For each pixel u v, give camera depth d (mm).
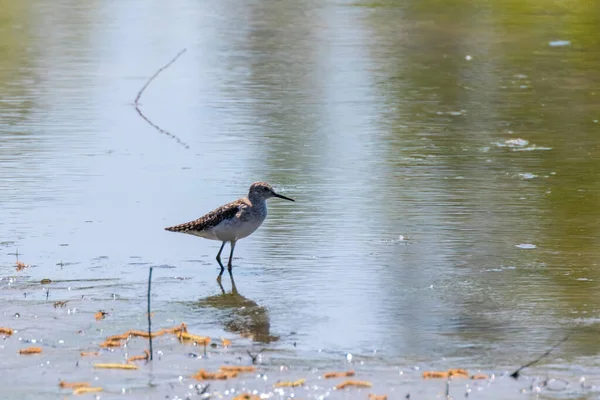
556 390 9367
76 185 17297
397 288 12297
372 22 37281
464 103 24516
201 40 33500
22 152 19484
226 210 13156
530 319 11195
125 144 20312
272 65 29359
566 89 26062
